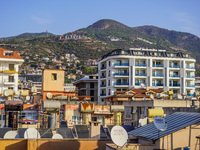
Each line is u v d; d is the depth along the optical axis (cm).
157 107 5125
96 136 3058
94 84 13525
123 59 11906
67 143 2397
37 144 2347
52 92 7688
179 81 12125
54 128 3466
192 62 12469
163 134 2327
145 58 11825
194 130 2306
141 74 11788
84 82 13462
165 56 12125
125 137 2231
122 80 11838
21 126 4472
